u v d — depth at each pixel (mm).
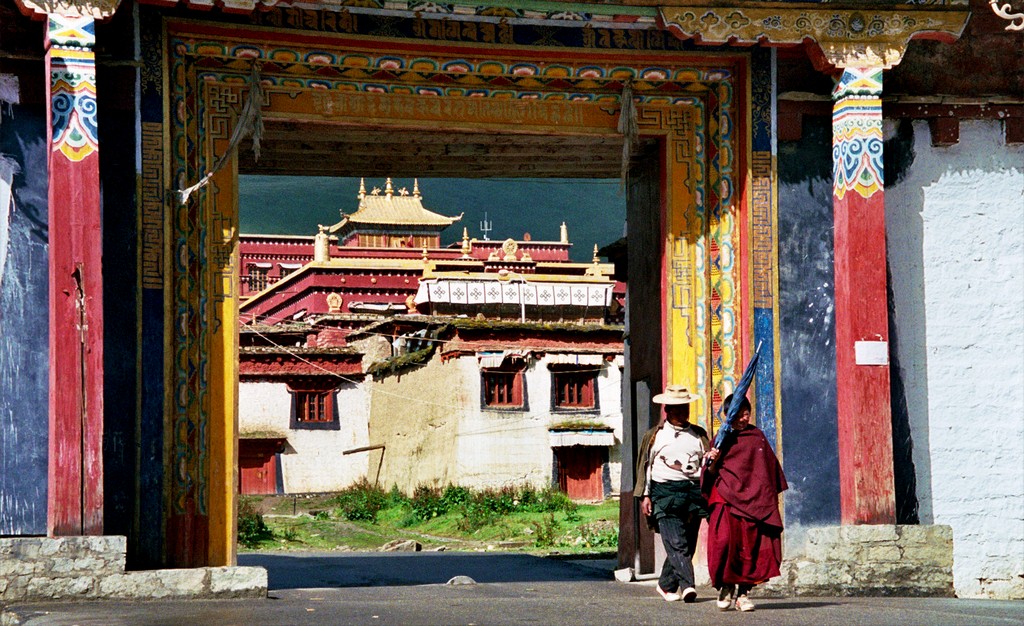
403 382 43531
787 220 13422
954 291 13664
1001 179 13883
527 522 34750
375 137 14008
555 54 13266
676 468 11070
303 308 53781
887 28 13086
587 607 10500
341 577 16875
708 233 13641
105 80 11781
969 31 13906
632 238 15625
